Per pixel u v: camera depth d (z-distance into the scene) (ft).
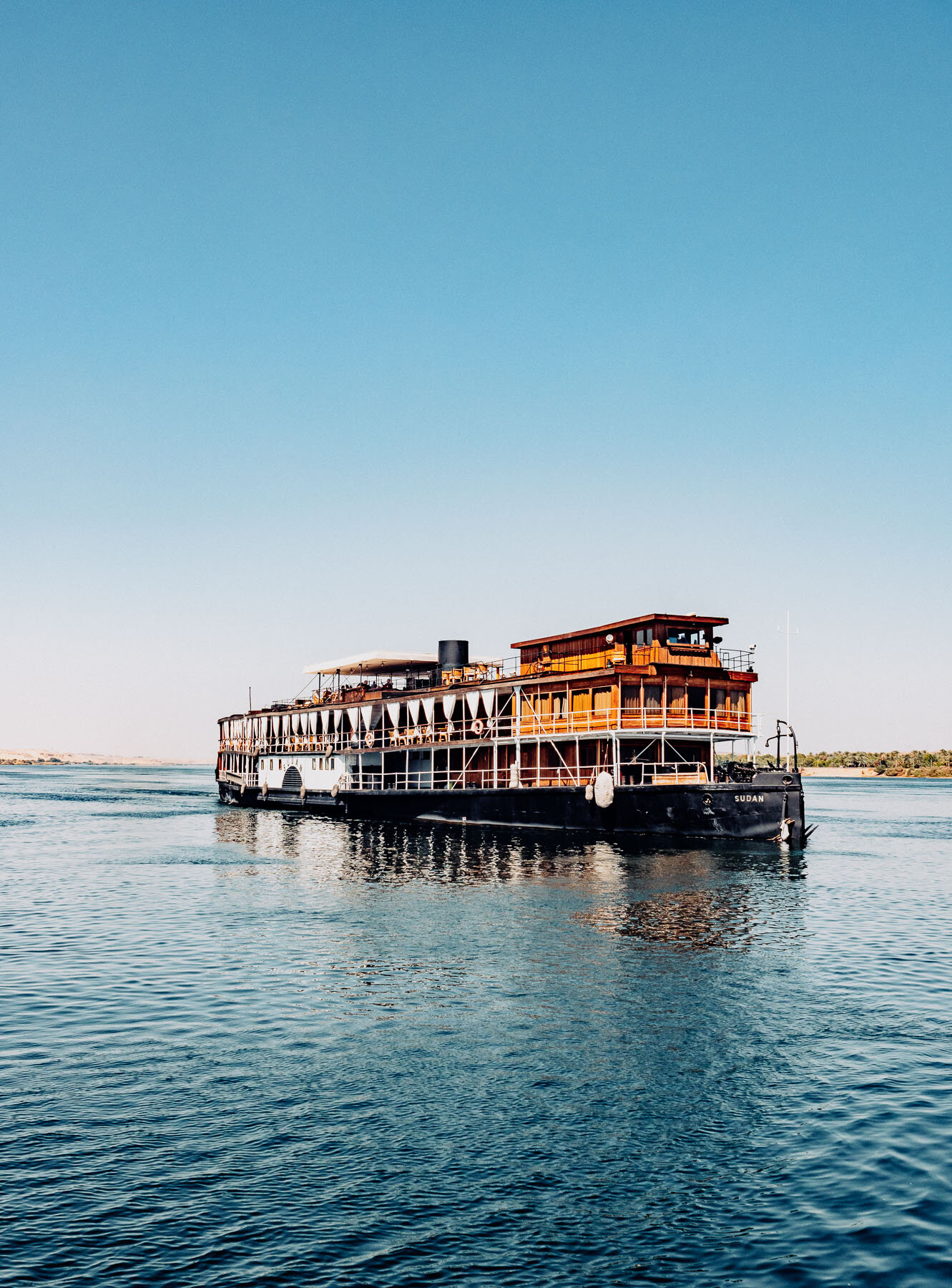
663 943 96.48
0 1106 54.60
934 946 98.02
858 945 97.50
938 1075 59.88
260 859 171.83
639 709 181.98
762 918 111.24
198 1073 59.57
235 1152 48.78
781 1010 73.46
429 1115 53.31
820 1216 43.24
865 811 380.99
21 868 162.71
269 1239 40.78
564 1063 61.36
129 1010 73.36
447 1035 66.80
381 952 92.68
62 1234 41.06
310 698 302.25
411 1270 38.70
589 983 80.69
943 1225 42.57
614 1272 38.96
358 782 262.26
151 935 101.86
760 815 165.99
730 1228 42.27
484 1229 41.86
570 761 194.29
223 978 82.94
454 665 258.16
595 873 145.89
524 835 192.95
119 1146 49.37
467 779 226.17
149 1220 42.22
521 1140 50.34
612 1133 51.19
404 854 174.81
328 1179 45.98
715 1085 57.77
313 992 78.18
